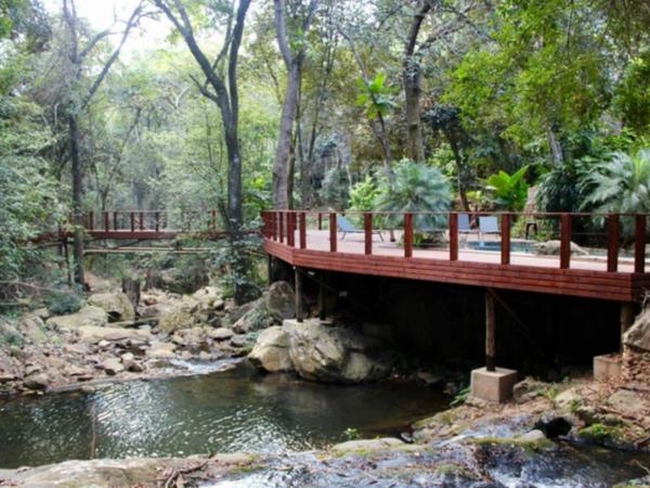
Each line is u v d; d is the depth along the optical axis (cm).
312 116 2333
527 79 787
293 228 1208
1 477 462
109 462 486
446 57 1581
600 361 677
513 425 629
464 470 490
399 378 1061
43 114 1883
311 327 1124
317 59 1967
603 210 1095
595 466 498
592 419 578
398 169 1212
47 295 1647
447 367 1062
